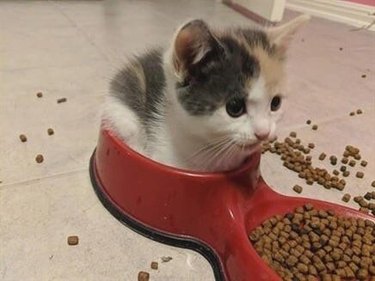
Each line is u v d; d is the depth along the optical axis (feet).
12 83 1.15
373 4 2.05
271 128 0.60
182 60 0.58
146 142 0.74
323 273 0.62
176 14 2.04
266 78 0.59
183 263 0.64
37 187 0.76
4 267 0.60
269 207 0.71
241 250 0.57
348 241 0.67
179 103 0.62
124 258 0.64
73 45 1.48
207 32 0.56
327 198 0.82
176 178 0.63
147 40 1.58
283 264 0.62
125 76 0.78
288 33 0.65
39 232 0.66
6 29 1.57
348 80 1.43
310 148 0.99
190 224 0.66
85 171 0.82
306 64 1.54
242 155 0.65
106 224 0.70
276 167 0.91
